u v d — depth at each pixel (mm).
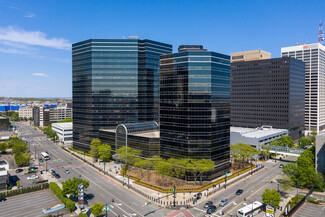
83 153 179625
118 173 131875
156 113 187625
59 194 97875
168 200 96312
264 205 91000
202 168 109000
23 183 119438
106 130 171375
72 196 101875
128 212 86500
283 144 180625
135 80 180375
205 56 119562
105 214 84000
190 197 99375
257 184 114625
